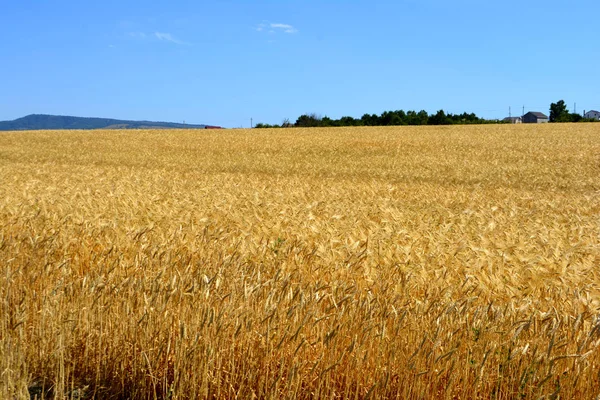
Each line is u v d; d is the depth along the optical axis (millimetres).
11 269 7090
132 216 11219
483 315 5473
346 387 5289
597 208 17875
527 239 10250
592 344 5094
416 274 7172
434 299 6152
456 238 9828
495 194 22953
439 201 19891
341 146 48406
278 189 20297
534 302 6375
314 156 42719
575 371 4984
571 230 12047
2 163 35594
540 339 5191
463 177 31328
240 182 24141
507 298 6570
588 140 50625
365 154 43656
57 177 23578
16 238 8320
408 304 6027
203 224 11047
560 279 6984
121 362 5738
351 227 10891
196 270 6910
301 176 31062
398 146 47906
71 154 43469
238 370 5453
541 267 7523
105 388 5734
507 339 5305
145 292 6211
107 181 21922
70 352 5840
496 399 4953
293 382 5227
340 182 26734
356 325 5547
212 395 5383
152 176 26078
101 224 9719
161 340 5883
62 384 5242
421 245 9211
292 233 9992
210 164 37500
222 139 54812
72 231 9406
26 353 5844
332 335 5066
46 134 61750
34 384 5738
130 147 48594
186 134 61594
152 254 7574
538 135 56875
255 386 5512
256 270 6988
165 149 47188
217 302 5969
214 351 5324
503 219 13898
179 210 12898
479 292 6727
